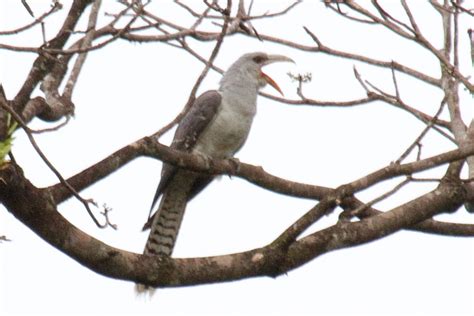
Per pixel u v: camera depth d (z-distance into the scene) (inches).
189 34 390.6
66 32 347.6
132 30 343.9
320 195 435.8
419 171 343.9
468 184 357.7
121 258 302.8
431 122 350.9
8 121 289.3
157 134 339.6
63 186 297.3
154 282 308.7
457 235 403.5
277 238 325.4
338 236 330.3
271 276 323.0
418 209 345.1
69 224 293.3
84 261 298.4
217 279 315.3
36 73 327.3
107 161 319.0
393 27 372.2
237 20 411.8
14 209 283.1
